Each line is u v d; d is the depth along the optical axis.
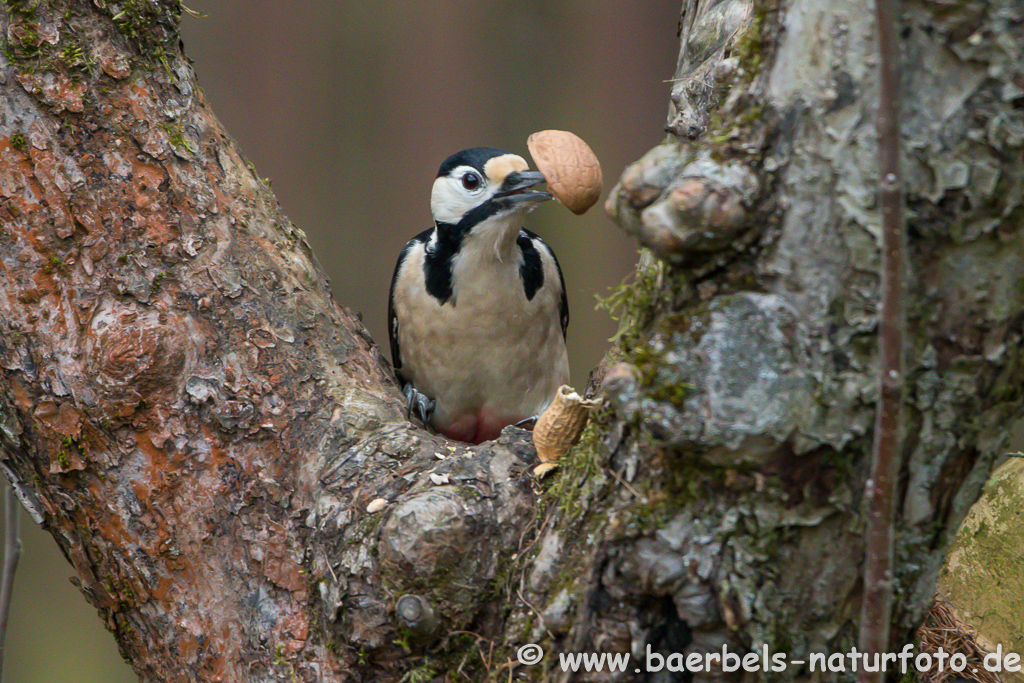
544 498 5.16
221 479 5.53
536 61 20.05
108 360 5.45
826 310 3.97
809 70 3.99
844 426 4.02
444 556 4.99
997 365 4.13
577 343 19.28
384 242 19.45
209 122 6.27
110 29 5.78
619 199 4.19
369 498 5.34
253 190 6.35
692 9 6.43
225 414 5.57
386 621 5.05
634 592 4.42
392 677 5.14
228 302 5.78
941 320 4.04
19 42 5.60
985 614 7.08
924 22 3.85
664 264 4.43
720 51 5.86
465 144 19.81
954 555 7.36
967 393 4.14
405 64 19.67
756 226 4.02
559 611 4.68
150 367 5.48
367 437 5.62
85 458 5.54
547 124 20.09
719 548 4.26
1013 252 4.00
